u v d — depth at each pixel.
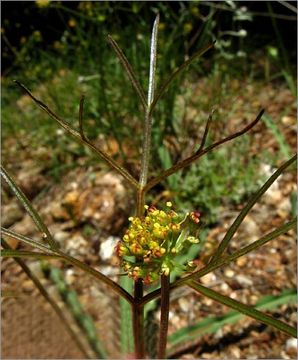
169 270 0.09
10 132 0.27
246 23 0.32
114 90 0.25
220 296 0.09
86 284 0.20
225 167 0.22
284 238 0.20
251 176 0.21
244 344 0.17
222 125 0.24
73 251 0.21
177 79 0.23
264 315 0.09
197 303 0.18
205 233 0.20
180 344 0.17
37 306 0.18
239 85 0.27
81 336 0.17
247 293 0.18
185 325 0.18
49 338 0.17
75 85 0.27
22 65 0.29
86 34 0.26
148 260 0.09
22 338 0.17
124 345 0.15
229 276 0.19
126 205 0.22
